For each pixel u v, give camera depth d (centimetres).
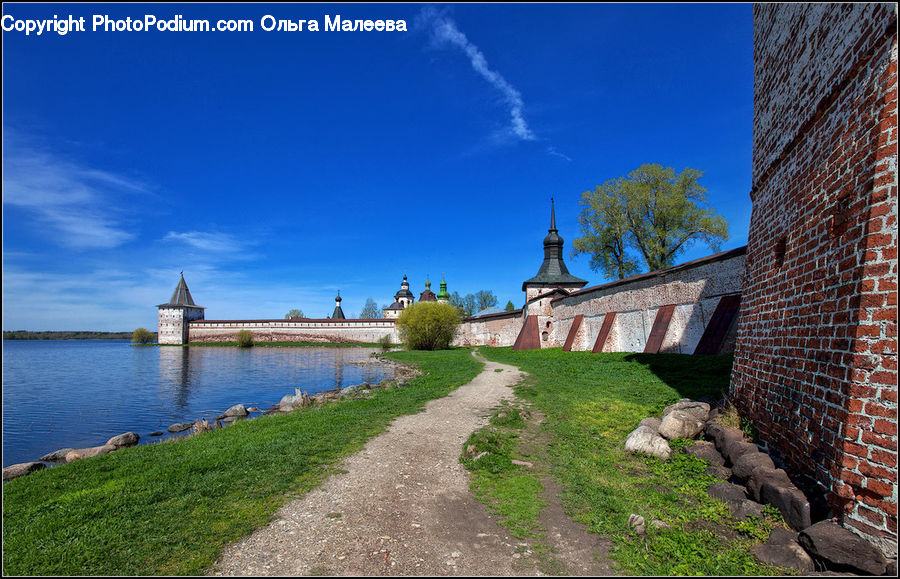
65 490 641
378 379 2664
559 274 4200
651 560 418
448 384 1736
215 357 4947
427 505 565
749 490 517
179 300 8150
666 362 1559
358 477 673
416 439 902
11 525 516
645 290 2217
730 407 773
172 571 412
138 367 3716
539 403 1207
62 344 12900
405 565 421
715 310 1628
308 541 470
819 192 537
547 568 414
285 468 703
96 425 1480
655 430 785
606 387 1336
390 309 8575
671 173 3447
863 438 404
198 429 1270
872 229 418
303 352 5803
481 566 418
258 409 1734
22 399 2025
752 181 844
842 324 452
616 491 581
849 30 484
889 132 412
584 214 3825
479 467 708
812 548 390
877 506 386
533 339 3603
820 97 548
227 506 562
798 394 538
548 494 590
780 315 629
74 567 418
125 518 526
